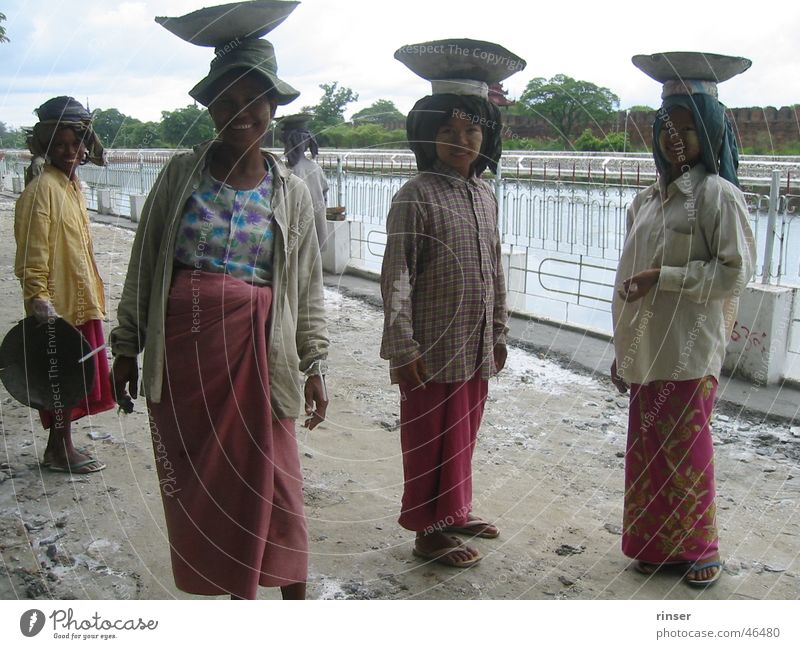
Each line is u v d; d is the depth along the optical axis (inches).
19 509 133.4
